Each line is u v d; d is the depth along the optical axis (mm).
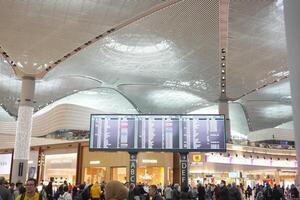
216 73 32344
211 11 22156
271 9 21719
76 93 41281
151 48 27297
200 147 16234
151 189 8438
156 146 16312
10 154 27500
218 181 25172
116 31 24312
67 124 32969
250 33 25000
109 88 40688
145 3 20594
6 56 27156
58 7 20688
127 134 16406
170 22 23328
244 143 29234
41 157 27078
